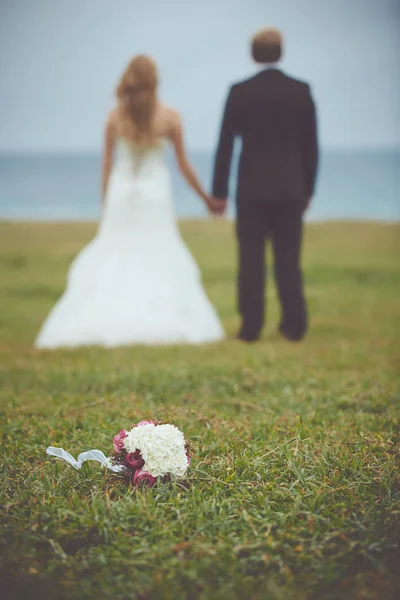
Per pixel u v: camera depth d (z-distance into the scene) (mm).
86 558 2709
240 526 2928
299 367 6754
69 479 3422
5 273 20266
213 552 2684
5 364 7465
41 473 3486
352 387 5758
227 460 3568
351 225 31094
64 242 26625
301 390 5602
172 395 5562
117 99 9406
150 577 2574
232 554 2674
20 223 32500
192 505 3080
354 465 3461
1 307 15609
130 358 7535
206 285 18484
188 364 6895
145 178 9680
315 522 2936
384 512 2986
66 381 6207
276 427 4281
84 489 3334
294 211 8711
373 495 3178
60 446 3969
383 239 26766
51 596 2477
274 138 8562
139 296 9555
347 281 18453
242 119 8633
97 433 4219
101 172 9789
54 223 32812
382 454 3723
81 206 76875
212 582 2551
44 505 3064
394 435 4152
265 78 8586
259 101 8516
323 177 93125
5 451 3914
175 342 9219
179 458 3324
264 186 8609
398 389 5688
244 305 8930
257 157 8625
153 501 3113
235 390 5672
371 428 4406
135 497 3229
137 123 9383
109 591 2492
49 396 5594
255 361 6965
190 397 5410
